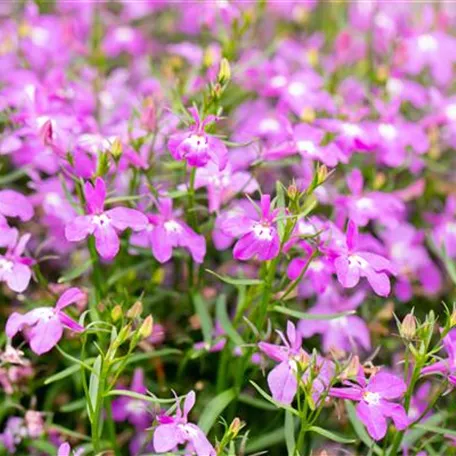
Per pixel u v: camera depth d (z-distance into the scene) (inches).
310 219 16.2
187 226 16.2
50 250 17.9
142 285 17.2
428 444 16.1
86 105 18.3
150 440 16.5
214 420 15.8
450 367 15.1
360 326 16.9
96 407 15.0
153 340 16.8
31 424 16.4
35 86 17.5
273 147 16.8
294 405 16.3
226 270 17.6
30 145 17.3
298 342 15.4
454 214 18.5
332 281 17.2
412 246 18.0
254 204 15.4
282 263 17.2
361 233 17.2
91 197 15.5
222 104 18.6
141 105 17.7
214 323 17.4
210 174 16.6
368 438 15.6
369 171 18.4
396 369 17.2
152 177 17.2
